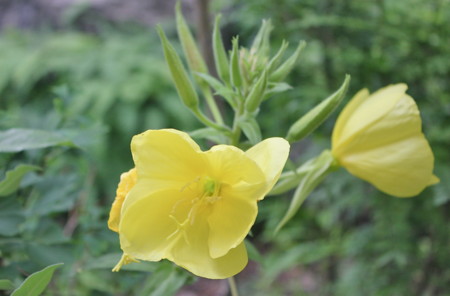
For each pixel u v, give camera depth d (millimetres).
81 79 801
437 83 428
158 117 774
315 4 434
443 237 429
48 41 872
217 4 486
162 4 930
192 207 225
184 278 267
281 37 444
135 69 808
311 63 448
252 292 586
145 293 265
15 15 961
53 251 269
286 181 271
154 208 226
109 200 733
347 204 463
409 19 419
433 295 436
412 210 431
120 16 918
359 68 434
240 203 222
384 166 261
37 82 840
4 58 841
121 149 754
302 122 257
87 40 881
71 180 284
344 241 505
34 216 278
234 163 219
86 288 340
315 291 569
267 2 436
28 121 332
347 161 268
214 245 224
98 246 296
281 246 574
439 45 415
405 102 259
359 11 431
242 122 251
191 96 258
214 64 330
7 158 282
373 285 454
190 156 224
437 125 412
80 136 301
